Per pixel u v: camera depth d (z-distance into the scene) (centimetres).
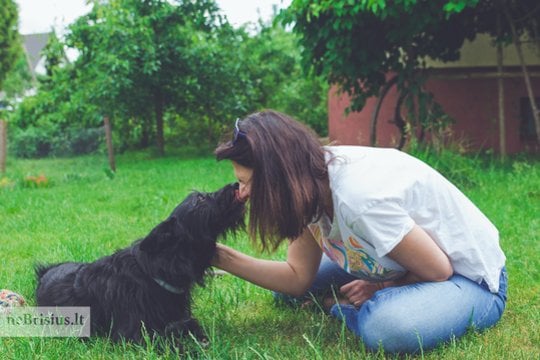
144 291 334
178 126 2064
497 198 766
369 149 318
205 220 328
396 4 936
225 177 1173
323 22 1045
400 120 1150
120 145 1998
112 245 606
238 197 327
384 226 296
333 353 319
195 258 336
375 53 1059
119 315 339
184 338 331
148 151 1986
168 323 337
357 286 367
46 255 567
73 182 1214
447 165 877
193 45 1752
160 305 335
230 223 333
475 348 314
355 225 301
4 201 947
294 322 378
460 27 1151
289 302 413
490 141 1379
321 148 300
